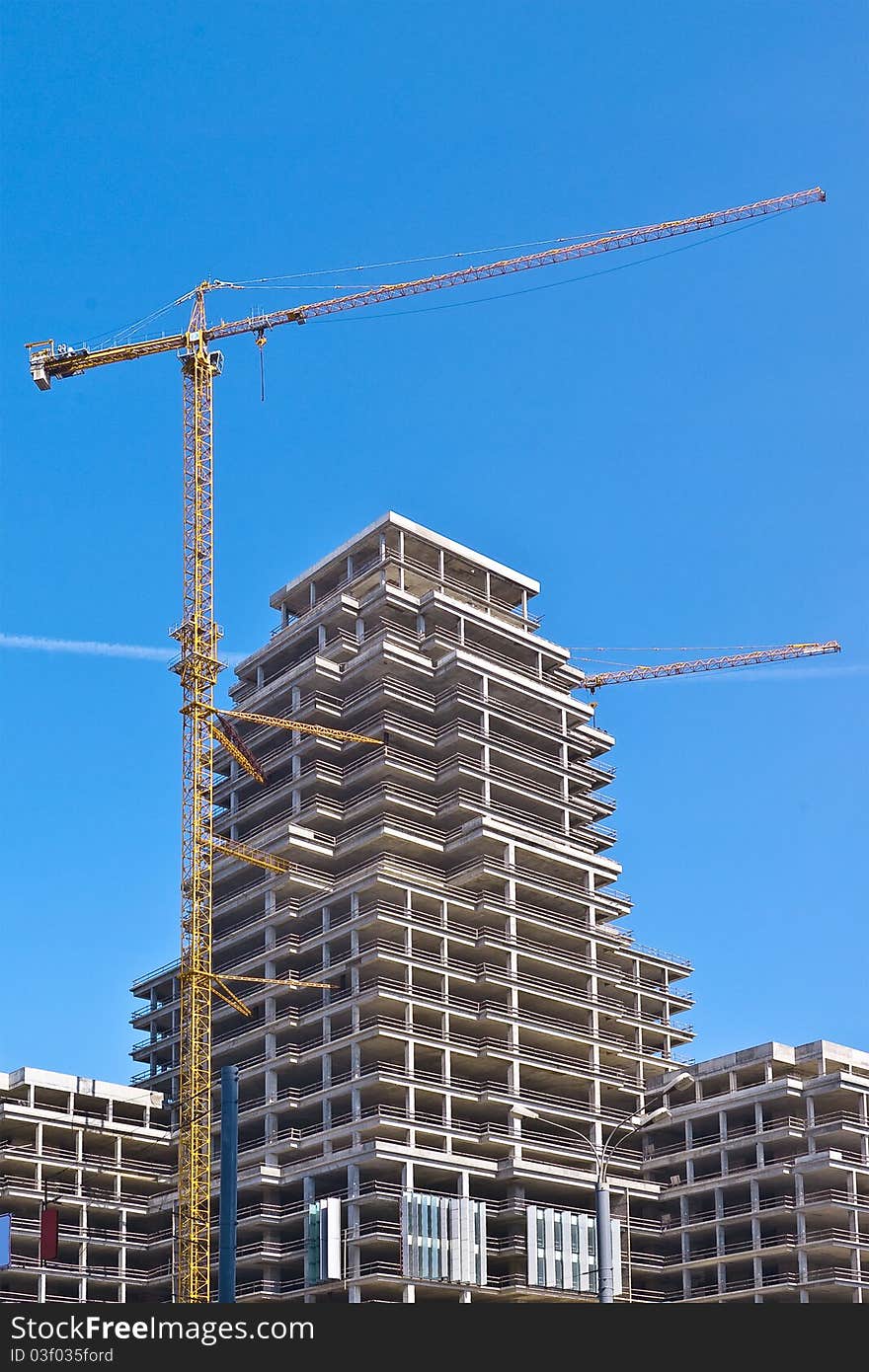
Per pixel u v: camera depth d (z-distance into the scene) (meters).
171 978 184.12
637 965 179.25
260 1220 149.12
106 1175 160.12
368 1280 139.38
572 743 186.00
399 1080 149.75
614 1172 164.38
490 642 186.88
